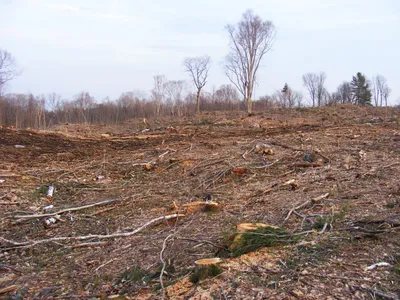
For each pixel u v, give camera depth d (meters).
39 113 35.38
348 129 13.30
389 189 5.89
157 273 3.59
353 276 3.08
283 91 49.56
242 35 30.31
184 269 3.61
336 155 8.95
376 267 3.21
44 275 3.82
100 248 4.55
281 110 28.81
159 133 16.33
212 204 5.67
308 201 5.57
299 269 3.22
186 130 16.64
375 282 2.97
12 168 8.62
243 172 7.91
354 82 53.47
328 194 5.84
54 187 7.23
